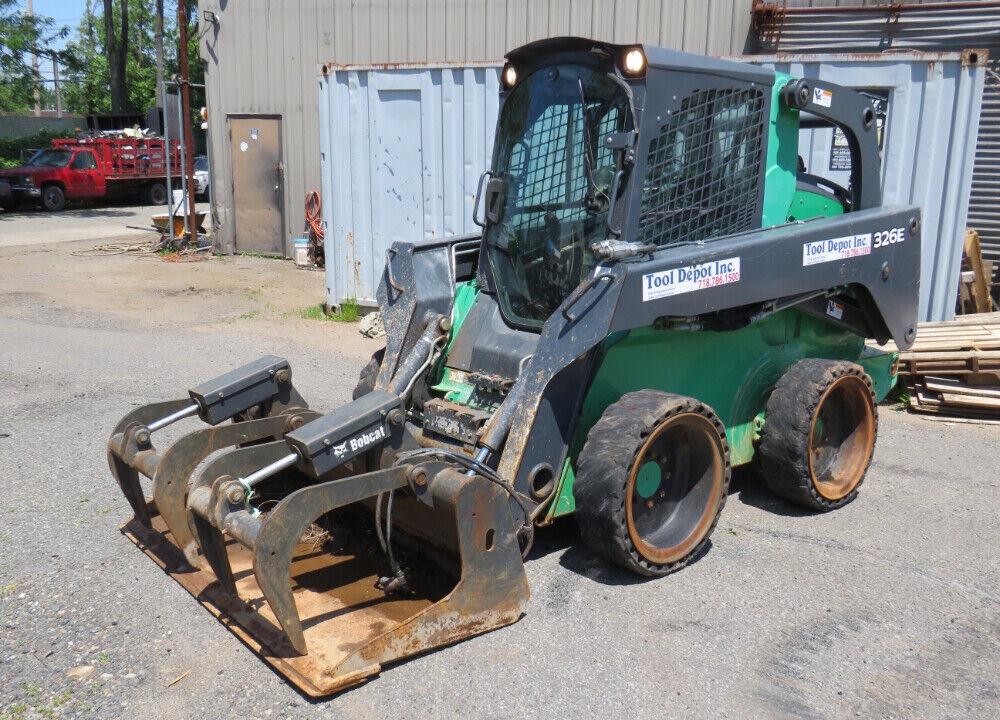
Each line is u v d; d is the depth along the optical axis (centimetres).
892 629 379
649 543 417
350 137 941
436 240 492
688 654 357
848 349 554
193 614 384
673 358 450
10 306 1053
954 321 756
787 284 452
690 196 430
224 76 1456
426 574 411
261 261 1468
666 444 424
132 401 685
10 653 354
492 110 872
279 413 463
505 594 373
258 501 462
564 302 395
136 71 4519
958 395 669
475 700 325
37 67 3262
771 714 321
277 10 1389
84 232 1847
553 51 435
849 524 487
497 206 464
